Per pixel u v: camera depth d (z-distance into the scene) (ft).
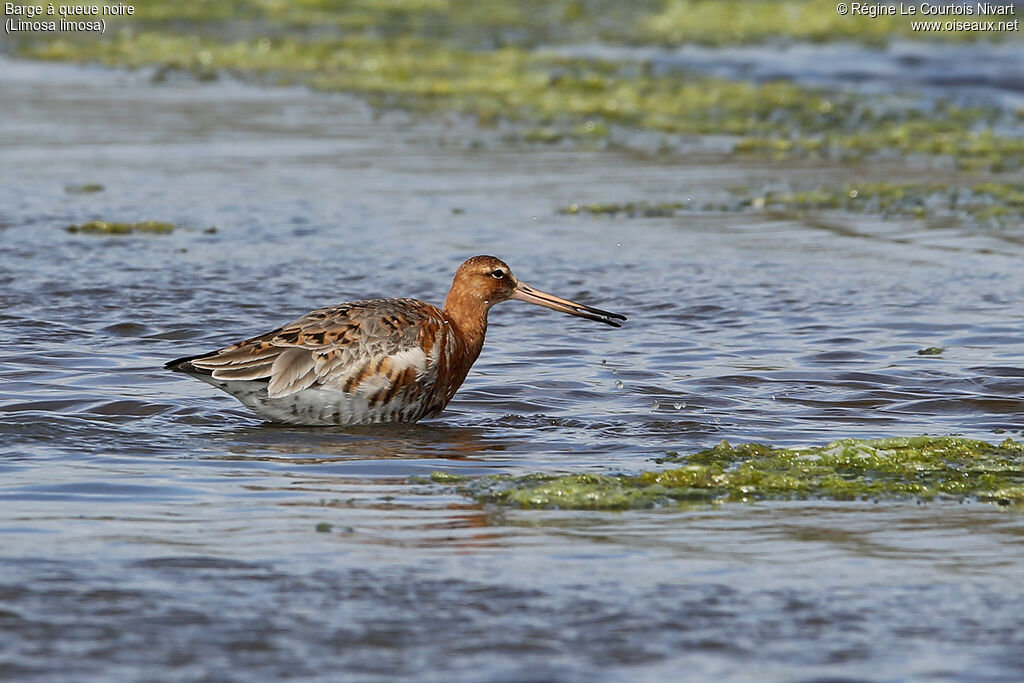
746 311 56.44
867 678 23.68
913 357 49.75
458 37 139.85
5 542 30.14
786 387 46.24
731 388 46.19
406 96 109.91
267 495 34.27
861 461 37.52
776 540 30.89
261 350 41.68
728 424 42.22
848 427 41.91
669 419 42.80
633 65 123.95
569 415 43.37
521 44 135.33
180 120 98.53
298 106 104.78
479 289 45.44
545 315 56.44
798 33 142.92
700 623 25.94
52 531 30.99
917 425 42.11
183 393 45.06
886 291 59.21
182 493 34.37
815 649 24.82
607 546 30.35
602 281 61.05
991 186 80.43
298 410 41.88
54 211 72.43
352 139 93.04
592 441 40.52
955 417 43.01
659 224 72.02
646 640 25.17
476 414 43.68
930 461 37.52
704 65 124.57
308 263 63.36
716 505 33.76
